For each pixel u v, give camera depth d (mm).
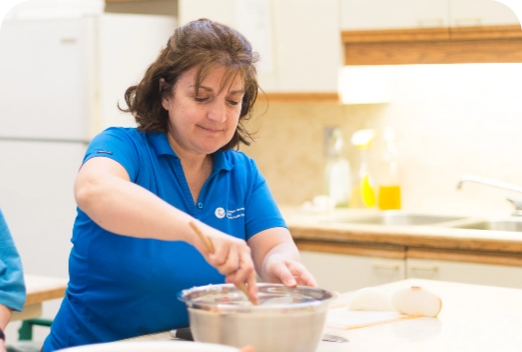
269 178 3570
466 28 2748
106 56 3070
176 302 1498
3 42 3268
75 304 1528
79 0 3473
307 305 1124
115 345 974
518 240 2373
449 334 1366
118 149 1468
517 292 1760
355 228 2674
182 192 1562
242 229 1654
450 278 2510
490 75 3045
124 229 1225
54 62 3150
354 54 2986
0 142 3318
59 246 3203
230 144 1688
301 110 3467
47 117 3184
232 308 1113
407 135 3244
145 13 3506
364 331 1391
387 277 2621
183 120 1485
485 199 3084
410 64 2889
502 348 1272
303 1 3008
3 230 1539
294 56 3049
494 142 3053
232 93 1483
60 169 3170
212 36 1463
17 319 2047
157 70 1511
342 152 3383
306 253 2793
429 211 3205
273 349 1119
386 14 2875
